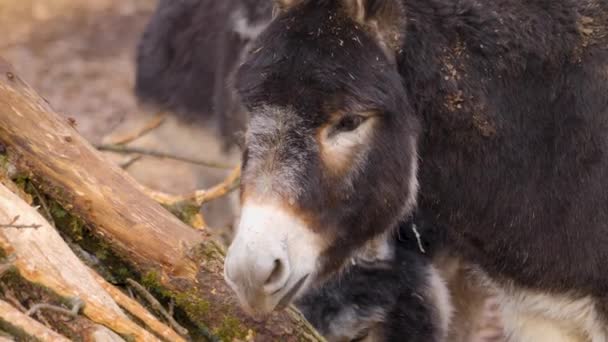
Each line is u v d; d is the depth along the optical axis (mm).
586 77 11766
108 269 11812
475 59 11500
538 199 12117
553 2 11734
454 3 11516
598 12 11891
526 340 13414
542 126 11836
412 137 11219
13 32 32719
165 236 11617
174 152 19781
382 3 10773
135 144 20250
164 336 11086
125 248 11609
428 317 14609
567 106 11797
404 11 11148
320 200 10477
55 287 10508
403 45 11117
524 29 11570
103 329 10414
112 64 30500
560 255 12336
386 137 10820
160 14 20656
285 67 10336
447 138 11734
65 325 10406
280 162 10234
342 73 10367
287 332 11641
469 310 15453
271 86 10305
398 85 10891
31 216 10742
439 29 11406
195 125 18938
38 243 10602
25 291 10562
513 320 13477
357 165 10680
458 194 12172
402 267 14258
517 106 11719
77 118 26281
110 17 34219
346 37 10578
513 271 12727
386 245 13820
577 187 12055
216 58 17750
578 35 11742
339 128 10516
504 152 11859
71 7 34844
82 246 11766
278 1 10961
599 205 12117
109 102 27594
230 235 17547
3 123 11414
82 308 10500
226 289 11562
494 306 15820
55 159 11484
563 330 13086
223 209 18266
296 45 10453
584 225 12188
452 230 12852
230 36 16641
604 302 12539
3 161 11414
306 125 10281
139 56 21047
